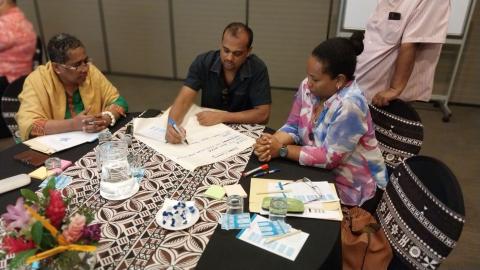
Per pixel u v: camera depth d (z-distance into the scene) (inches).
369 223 51.2
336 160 54.9
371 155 59.3
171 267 35.4
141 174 50.9
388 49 81.5
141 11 164.9
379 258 48.1
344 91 54.9
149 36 169.9
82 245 30.0
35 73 68.4
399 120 66.9
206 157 55.9
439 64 148.5
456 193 42.6
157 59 174.6
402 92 80.7
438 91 153.3
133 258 36.5
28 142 59.2
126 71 179.9
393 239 49.5
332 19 149.9
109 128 65.5
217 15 159.0
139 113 72.1
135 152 56.8
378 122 69.2
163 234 39.6
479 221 89.2
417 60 83.0
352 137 54.4
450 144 124.7
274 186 48.6
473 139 128.4
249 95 78.8
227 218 42.1
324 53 52.1
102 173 49.0
